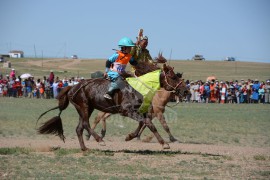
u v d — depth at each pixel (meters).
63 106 14.46
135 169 11.46
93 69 87.62
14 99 42.09
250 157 13.74
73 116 27.97
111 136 19.59
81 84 14.16
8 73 65.25
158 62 14.89
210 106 38.47
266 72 84.06
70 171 11.18
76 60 115.75
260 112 33.22
